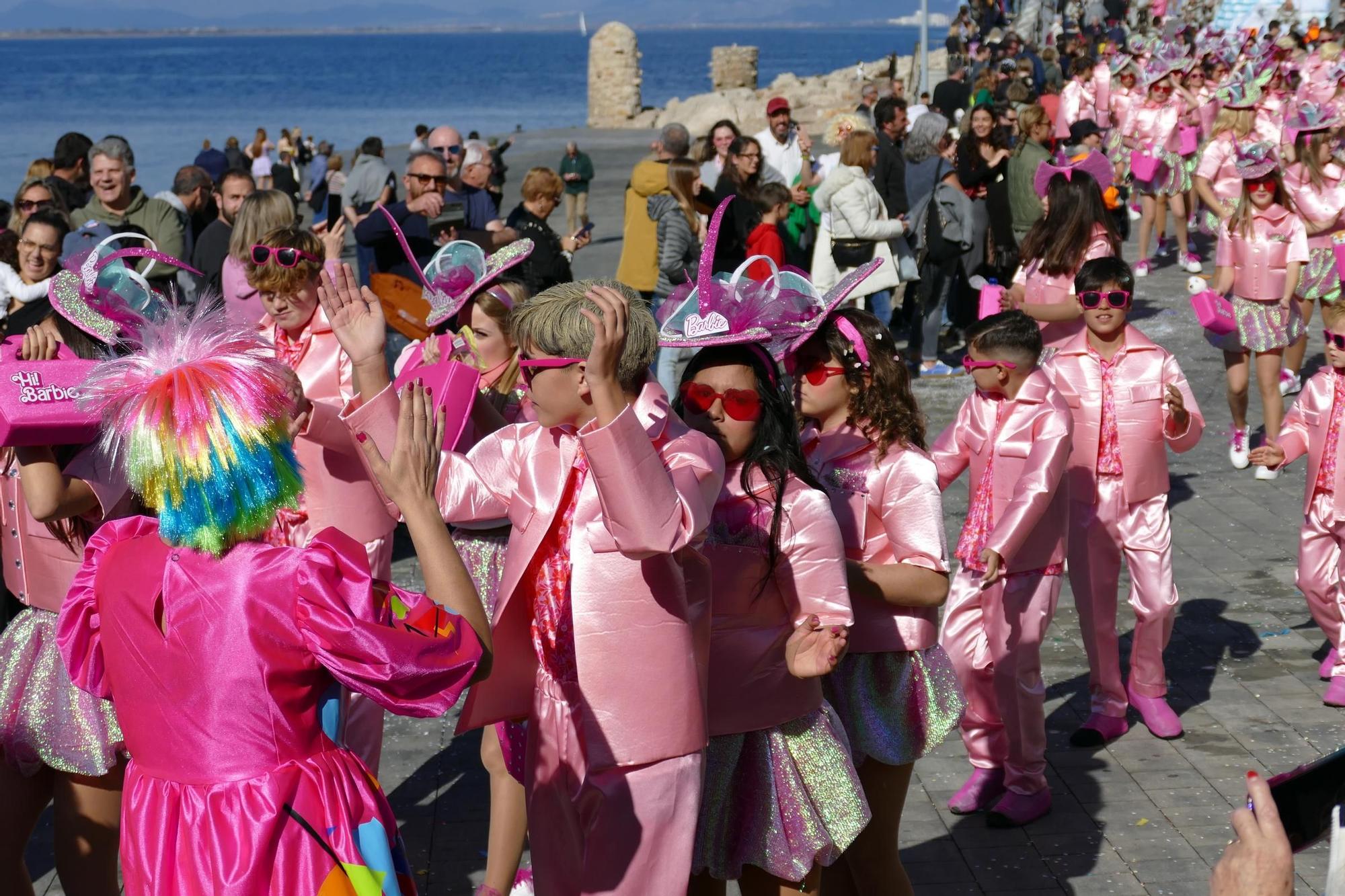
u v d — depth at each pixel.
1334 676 5.63
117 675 2.66
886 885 3.72
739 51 53.12
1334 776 1.94
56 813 3.67
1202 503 8.34
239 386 2.59
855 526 3.58
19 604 5.56
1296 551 7.46
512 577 3.02
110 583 2.66
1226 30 25.48
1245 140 12.44
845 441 3.61
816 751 3.28
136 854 2.62
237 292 5.71
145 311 3.69
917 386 10.98
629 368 2.85
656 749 2.93
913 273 11.17
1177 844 4.56
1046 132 11.09
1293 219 8.62
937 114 12.46
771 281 3.27
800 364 3.59
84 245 7.50
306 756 2.65
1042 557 4.61
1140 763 5.17
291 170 18.00
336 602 2.54
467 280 4.69
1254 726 5.45
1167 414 5.23
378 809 2.73
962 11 33.38
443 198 8.83
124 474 3.33
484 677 2.74
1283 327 8.72
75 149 10.07
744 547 3.17
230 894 2.52
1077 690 5.87
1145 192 14.93
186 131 68.62
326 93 122.75
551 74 163.12
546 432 3.07
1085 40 27.53
